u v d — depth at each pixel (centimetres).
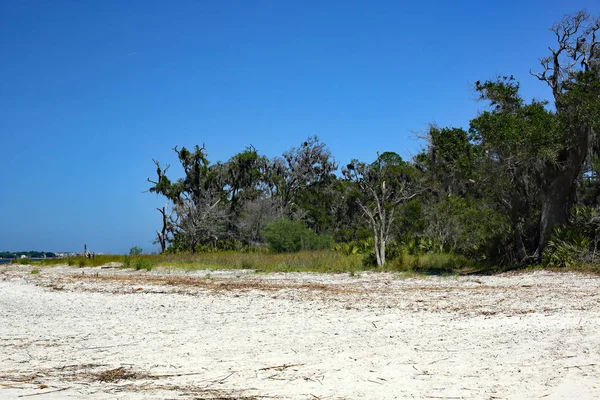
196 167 5731
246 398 577
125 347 887
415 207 3719
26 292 1842
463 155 2517
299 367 716
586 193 2667
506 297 1403
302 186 6612
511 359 714
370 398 568
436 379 635
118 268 3356
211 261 3478
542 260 2259
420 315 1145
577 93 2156
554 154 2186
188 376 684
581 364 671
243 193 6141
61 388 628
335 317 1154
